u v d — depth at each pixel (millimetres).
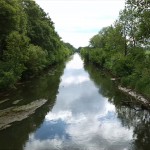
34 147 25781
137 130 29781
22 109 37969
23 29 61188
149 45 43812
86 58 140375
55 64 109375
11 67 48781
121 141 26812
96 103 42781
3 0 48188
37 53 65000
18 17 51750
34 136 28531
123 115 35688
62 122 33125
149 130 29750
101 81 65062
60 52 122625
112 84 59094
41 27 82250
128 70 54000
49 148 25484
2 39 52906
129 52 60031
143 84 43000
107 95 48344
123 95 46406
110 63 72938
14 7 51938
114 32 69688
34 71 65812
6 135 28734
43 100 43844
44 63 75062
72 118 34875
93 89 54812
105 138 27656
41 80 66062
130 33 62938
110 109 38969
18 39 51656
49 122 33062
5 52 50656
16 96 46094
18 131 29844
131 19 62469
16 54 50906
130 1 39750
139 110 37312
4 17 47750
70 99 45594
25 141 27172
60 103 42594
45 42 83812
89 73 83312
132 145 25719
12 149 25375
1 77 45281
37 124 32219
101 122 32969
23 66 53375
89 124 32344
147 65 47031
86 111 38188
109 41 74625
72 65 116188
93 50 115625
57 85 59750
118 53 67875
